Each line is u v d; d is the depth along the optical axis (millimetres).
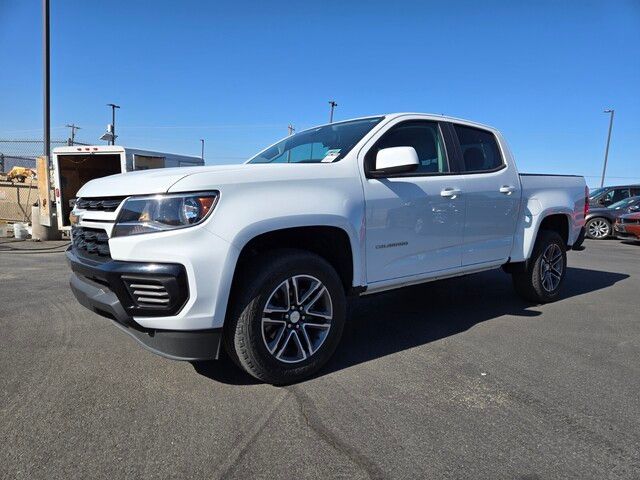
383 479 2324
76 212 3533
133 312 2932
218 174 3025
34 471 2344
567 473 2387
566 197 5773
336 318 3512
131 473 2342
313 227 3389
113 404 3023
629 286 6953
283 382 3307
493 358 3900
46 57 12648
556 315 5227
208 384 3324
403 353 3990
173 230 2852
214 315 2938
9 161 19656
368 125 4117
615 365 3785
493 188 4781
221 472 2361
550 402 3135
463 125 4789
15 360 3734
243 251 3248
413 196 3990
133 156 12508
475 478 2340
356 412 2959
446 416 2928
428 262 4203
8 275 7320
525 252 5289
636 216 13000
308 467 2408
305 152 4203
